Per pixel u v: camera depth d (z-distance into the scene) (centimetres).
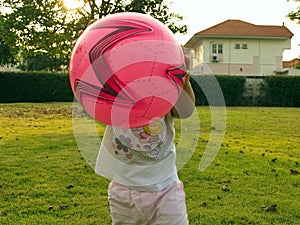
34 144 754
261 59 3672
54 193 459
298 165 621
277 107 2306
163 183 241
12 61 3644
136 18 213
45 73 2358
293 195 466
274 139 893
